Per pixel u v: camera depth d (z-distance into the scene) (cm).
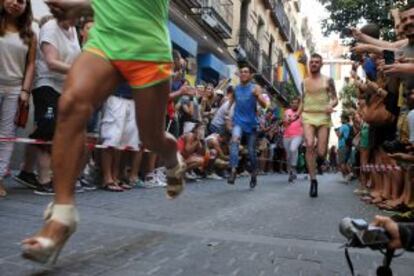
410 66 372
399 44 549
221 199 645
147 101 277
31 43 530
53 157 254
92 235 354
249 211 545
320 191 883
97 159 666
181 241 361
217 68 1816
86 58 262
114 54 261
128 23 262
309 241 393
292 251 353
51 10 292
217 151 1067
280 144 1744
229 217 491
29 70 531
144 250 325
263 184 990
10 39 512
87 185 630
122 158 708
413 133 495
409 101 517
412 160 544
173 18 1455
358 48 474
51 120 541
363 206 652
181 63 862
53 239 248
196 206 555
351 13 1360
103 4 265
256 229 433
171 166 329
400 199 612
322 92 767
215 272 287
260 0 2659
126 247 328
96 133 646
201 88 1064
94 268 274
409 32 511
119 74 270
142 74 269
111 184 638
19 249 296
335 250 363
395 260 337
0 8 509
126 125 665
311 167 754
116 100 638
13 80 516
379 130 683
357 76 719
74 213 257
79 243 327
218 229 422
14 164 699
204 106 1100
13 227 354
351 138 1363
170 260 305
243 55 2167
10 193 516
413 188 587
